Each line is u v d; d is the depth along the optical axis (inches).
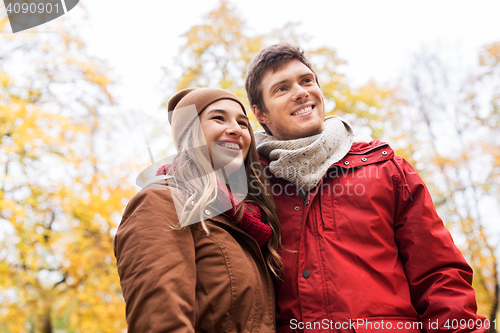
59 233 199.6
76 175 196.4
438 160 245.1
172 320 31.4
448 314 41.3
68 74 207.3
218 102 46.5
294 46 57.8
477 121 258.8
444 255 44.9
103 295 199.3
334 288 42.1
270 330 38.9
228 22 236.1
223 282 37.3
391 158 50.9
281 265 45.4
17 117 188.2
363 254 44.3
